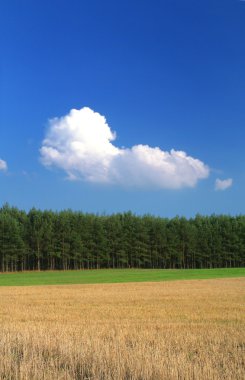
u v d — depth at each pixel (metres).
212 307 25.12
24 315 22.30
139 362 8.98
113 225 105.69
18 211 107.12
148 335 14.44
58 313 23.09
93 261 104.44
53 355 10.43
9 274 83.12
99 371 8.81
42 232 98.75
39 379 8.37
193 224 119.38
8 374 8.87
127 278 64.44
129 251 106.69
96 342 11.38
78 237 101.25
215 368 9.27
